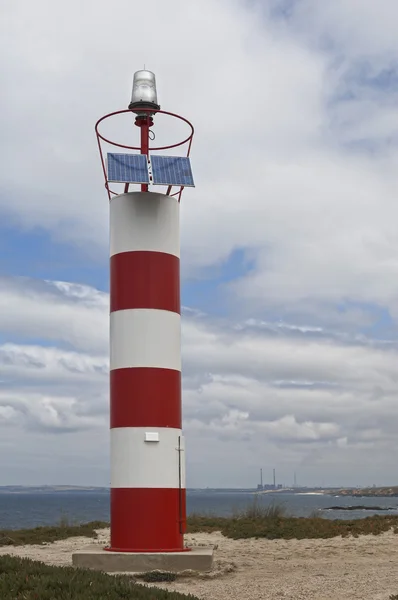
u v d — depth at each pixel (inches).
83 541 1103.6
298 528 1168.2
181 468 815.7
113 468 815.7
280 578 714.8
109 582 512.4
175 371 836.6
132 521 792.3
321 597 602.2
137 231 846.5
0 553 932.6
